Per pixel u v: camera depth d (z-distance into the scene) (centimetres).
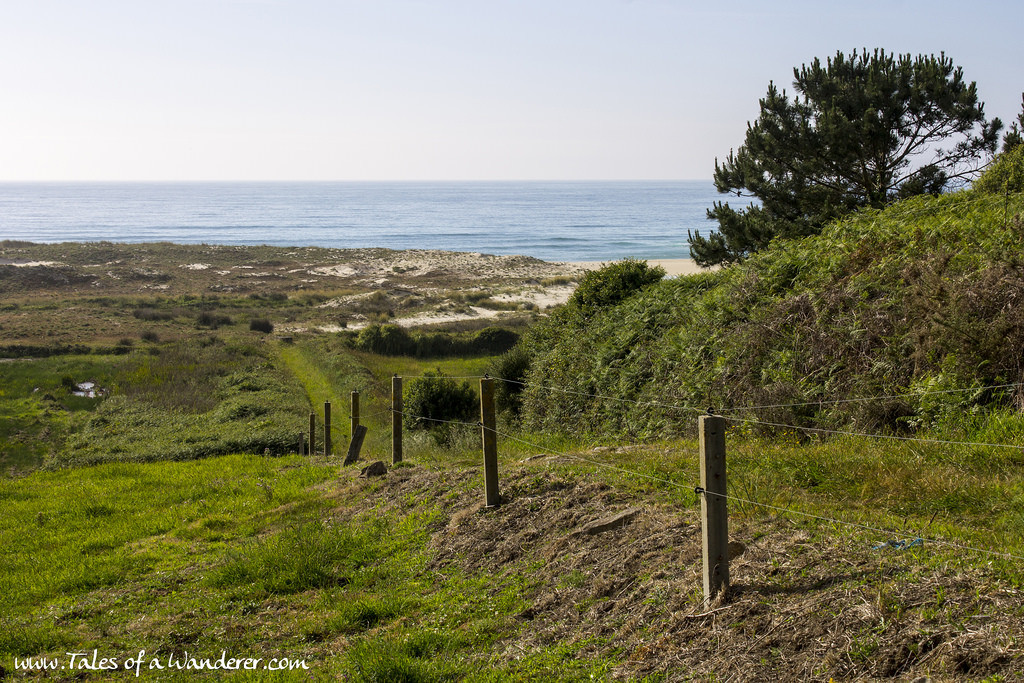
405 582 740
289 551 855
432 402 2217
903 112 1841
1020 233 1034
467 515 846
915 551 494
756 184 2058
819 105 1947
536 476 892
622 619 522
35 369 3806
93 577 912
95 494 1591
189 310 6350
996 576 427
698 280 1744
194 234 19075
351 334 4975
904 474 676
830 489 691
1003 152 1689
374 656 542
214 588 817
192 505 1353
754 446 940
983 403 832
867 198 1903
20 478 2077
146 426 2850
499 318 5809
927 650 377
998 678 340
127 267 8931
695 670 426
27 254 9950
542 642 534
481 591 663
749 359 1198
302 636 653
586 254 13150
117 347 4434
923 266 1054
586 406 1555
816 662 394
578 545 671
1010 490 601
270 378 3656
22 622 745
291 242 16575
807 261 1392
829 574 480
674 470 831
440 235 18262
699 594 502
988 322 882
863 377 979
